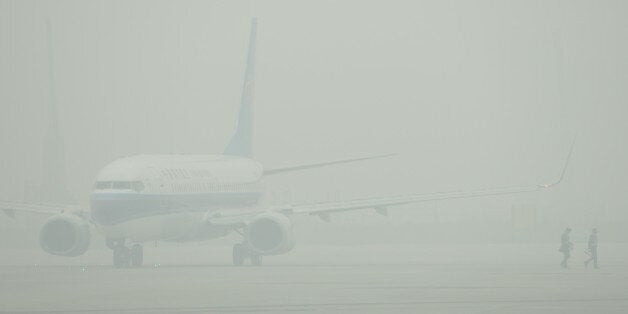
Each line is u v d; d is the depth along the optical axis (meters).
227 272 177.75
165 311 120.50
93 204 184.50
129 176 185.12
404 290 143.38
